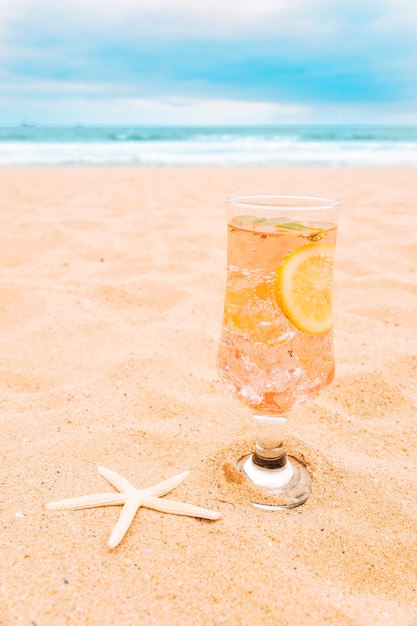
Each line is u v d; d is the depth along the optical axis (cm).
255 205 36
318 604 33
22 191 201
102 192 203
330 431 51
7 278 94
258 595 33
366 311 82
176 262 106
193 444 48
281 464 43
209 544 36
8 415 52
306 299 36
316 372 37
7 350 67
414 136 938
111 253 112
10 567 34
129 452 46
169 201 182
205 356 65
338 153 472
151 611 32
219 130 1381
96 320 75
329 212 37
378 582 35
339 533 38
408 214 156
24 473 43
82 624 31
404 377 60
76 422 51
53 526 37
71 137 835
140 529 37
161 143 592
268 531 38
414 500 42
